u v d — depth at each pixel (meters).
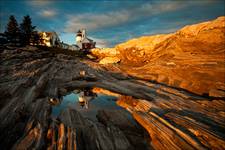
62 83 20.69
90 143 7.59
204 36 29.19
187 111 12.19
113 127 9.22
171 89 18.88
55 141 7.48
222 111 12.00
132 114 11.81
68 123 9.34
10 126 8.78
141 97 16.14
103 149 7.24
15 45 45.81
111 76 27.69
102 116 11.16
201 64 23.06
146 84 21.86
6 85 15.19
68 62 38.66
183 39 33.12
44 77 20.95
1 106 11.10
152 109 12.34
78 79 23.88
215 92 16.53
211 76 19.83
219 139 7.90
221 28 27.84
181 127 9.34
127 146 7.59
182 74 22.77
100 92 18.23
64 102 14.52
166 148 7.58
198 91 18.22
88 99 15.65
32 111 10.84
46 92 16.19
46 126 8.95
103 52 63.75
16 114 10.05
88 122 9.73
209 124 9.99
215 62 22.17
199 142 7.83
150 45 46.72
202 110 12.43
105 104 14.29
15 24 54.72
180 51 31.00
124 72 32.50
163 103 13.97
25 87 15.66
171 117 10.71
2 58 28.73
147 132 9.22
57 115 11.14
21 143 7.23
